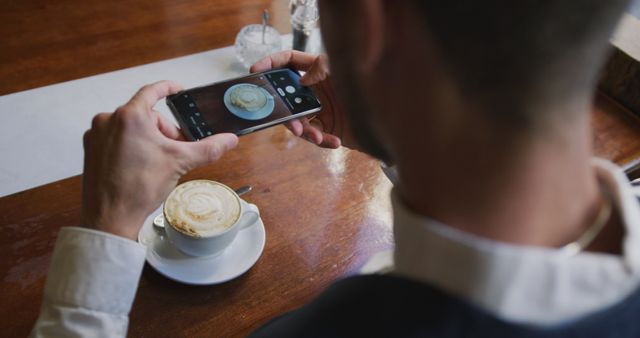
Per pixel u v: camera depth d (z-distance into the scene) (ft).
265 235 2.03
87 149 1.66
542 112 0.78
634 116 2.82
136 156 1.61
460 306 0.87
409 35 0.82
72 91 2.50
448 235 0.86
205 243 1.81
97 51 2.72
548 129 0.79
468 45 0.75
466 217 0.88
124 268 1.55
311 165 2.34
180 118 1.92
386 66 0.90
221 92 2.05
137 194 1.61
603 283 0.87
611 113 2.82
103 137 1.62
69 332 1.47
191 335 1.75
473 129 0.81
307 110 2.10
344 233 2.12
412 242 0.94
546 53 0.73
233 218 1.85
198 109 1.96
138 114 1.63
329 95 2.33
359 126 1.11
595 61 0.78
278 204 2.17
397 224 0.99
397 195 1.03
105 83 2.57
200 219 1.81
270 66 2.35
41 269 1.84
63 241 1.54
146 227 1.94
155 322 1.76
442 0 0.74
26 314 1.73
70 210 2.03
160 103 2.47
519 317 0.87
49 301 1.51
